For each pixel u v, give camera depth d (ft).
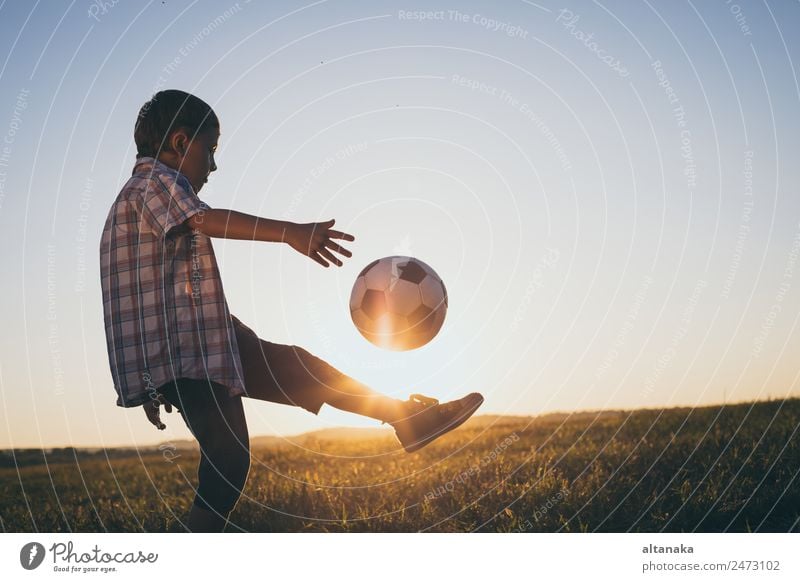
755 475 14.69
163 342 10.36
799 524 12.97
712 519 13.21
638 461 16.43
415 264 13.96
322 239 10.21
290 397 11.92
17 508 16.37
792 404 21.30
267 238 10.17
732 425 19.31
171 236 10.49
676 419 21.86
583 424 24.85
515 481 15.88
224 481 10.41
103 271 10.67
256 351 11.66
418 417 12.32
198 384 10.44
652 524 13.23
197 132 11.23
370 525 13.97
